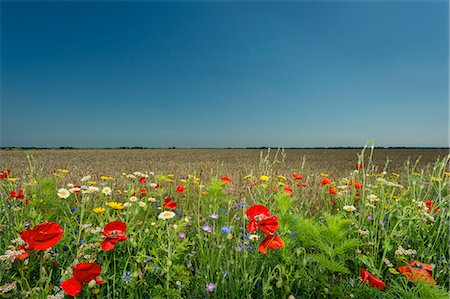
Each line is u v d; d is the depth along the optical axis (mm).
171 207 3318
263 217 2039
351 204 3695
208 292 2088
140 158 20328
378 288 1869
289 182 6297
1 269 2135
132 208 3191
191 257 2537
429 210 3283
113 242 1995
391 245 2594
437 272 2385
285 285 1974
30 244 1761
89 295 1830
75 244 2510
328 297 2033
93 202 3928
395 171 10680
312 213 4055
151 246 2580
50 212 3086
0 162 12883
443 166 3150
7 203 3500
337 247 2018
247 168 10945
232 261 2234
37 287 1921
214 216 2818
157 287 1963
